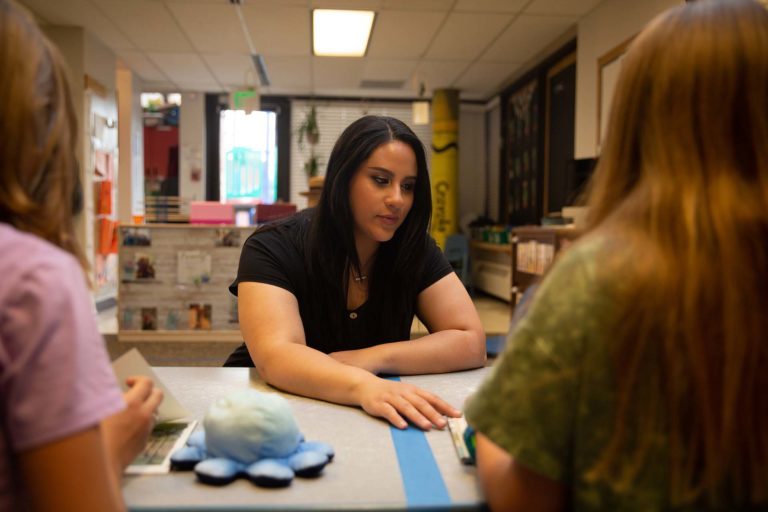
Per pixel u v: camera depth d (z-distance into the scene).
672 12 0.57
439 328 1.38
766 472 0.49
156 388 0.79
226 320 3.65
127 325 3.62
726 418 0.48
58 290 0.46
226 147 7.83
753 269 0.49
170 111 7.64
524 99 6.79
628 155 0.57
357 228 1.31
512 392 0.55
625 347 0.50
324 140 8.03
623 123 0.58
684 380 0.49
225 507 0.61
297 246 1.34
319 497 0.65
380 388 0.96
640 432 0.51
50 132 0.53
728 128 0.51
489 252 7.43
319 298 1.34
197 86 7.28
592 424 0.52
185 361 3.69
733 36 0.52
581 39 4.82
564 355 0.53
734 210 0.49
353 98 7.97
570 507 0.58
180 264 3.62
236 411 0.71
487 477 0.61
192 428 0.86
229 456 0.71
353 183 1.26
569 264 0.55
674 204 0.51
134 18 4.82
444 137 7.32
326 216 1.30
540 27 5.02
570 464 0.55
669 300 0.49
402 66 6.29
